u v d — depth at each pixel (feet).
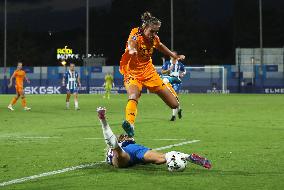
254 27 337.93
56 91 272.92
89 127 78.89
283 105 139.74
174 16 341.41
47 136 66.23
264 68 265.75
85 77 271.69
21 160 46.24
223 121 88.53
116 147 39.65
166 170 40.32
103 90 270.87
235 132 70.03
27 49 337.31
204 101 165.58
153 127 77.97
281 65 264.31
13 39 336.90
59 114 109.09
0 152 51.39
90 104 151.02
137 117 98.58
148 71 52.80
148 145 56.65
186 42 341.41
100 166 42.68
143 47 51.67
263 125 80.48
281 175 38.22
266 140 60.59
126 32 346.54
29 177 38.09
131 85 52.29
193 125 81.10
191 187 34.27
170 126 79.51
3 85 272.10
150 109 124.16
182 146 55.47
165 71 102.53
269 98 191.21
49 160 46.16
